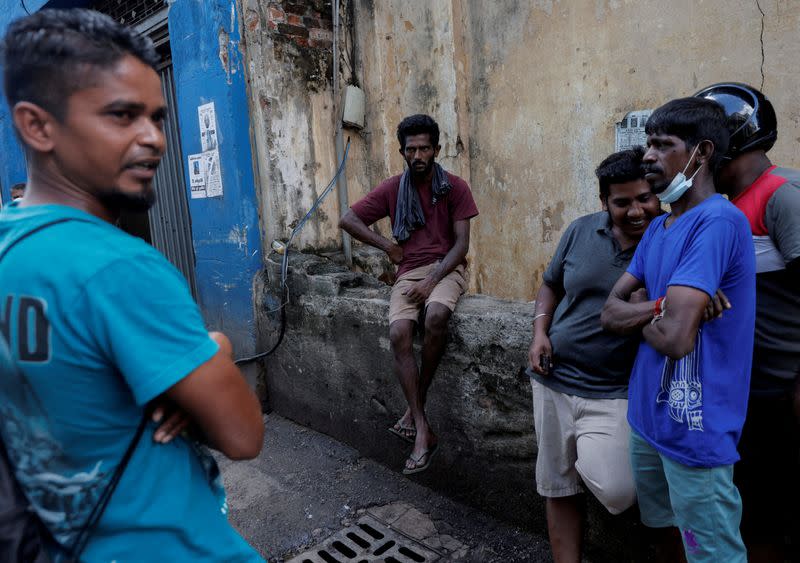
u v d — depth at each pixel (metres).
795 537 1.85
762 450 1.81
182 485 0.99
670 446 1.53
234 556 1.06
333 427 3.62
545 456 2.09
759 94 1.69
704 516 1.50
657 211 1.84
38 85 0.89
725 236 1.44
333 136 4.25
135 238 0.94
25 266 0.87
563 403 2.01
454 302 2.69
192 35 4.09
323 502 3.00
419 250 2.88
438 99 4.35
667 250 1.56
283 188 3.99
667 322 1.46
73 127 0.91
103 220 0.99
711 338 1.49
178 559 0.98
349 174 4.36
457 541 2.60
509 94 4.07
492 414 2.61
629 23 3.42
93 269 0.86
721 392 1.48
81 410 0.89
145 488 0.95
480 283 4.51
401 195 2.87
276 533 2.78
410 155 2.72
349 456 3.43
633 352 1.86
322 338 3.54
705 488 1.49
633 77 3.44
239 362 4.15
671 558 1.82
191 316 0.93
